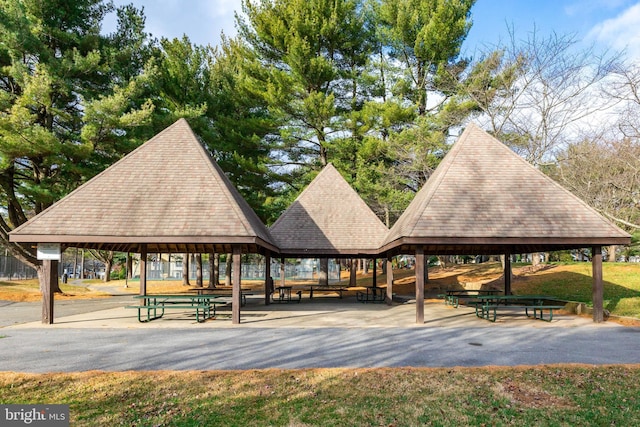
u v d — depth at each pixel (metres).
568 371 6.71
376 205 27.44
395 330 10.88
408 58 26.33
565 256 35.91
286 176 27.70
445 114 23.25
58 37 20.94
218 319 13.18
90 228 11.70
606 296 16.81
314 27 25.89
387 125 24.48
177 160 14.03
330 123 26.20
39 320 13.12
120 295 24.62
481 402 5.45
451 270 31.88
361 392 5.75
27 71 19.25
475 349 8.47
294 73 25.70
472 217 12.34
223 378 6.31
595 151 18.77
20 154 18.27
